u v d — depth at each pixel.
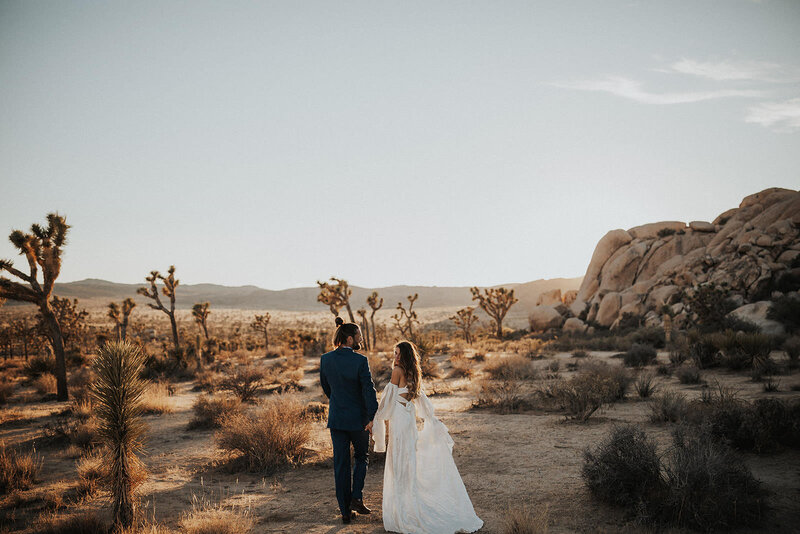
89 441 9.57
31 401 18.03
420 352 22.22
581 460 6.85
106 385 5.06
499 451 7.72
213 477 7.25
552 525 4.68
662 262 54.16
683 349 20.48
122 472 5.02
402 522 4.70
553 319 57.34
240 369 19.06
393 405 5.07
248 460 7.70
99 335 42.75
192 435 10.68
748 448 6.66
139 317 159.12
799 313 27.03
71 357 32.12
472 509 4.82
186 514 5.46
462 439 8.75
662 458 6.07
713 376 14.96
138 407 5.20
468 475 6.55
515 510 5.07
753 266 40.25
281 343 63.44
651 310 46.56
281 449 7.75
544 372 19.20
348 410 5.18
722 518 4.33
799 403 7.40
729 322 28.89
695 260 47.06
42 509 6.03
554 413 10.80
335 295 39.50
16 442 10.51
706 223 55.53
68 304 48.88
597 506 5.09
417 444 5.02
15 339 53.12
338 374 5.27
